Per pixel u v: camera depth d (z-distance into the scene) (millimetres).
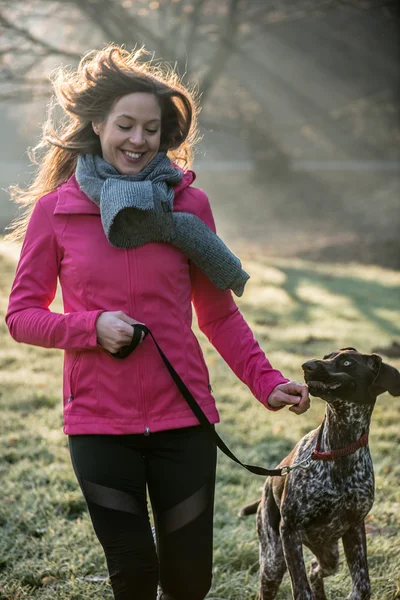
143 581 3686
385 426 9961
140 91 3947
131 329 3689
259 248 33781
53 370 11898
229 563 5992
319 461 4449
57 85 4133
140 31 29188
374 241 32156
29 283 3965
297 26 41406
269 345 13930
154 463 3945
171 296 3943
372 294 20375
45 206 4008
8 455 8242
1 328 14047
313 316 17109
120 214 3777
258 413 10203
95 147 4117
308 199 47219
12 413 9688
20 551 6039
